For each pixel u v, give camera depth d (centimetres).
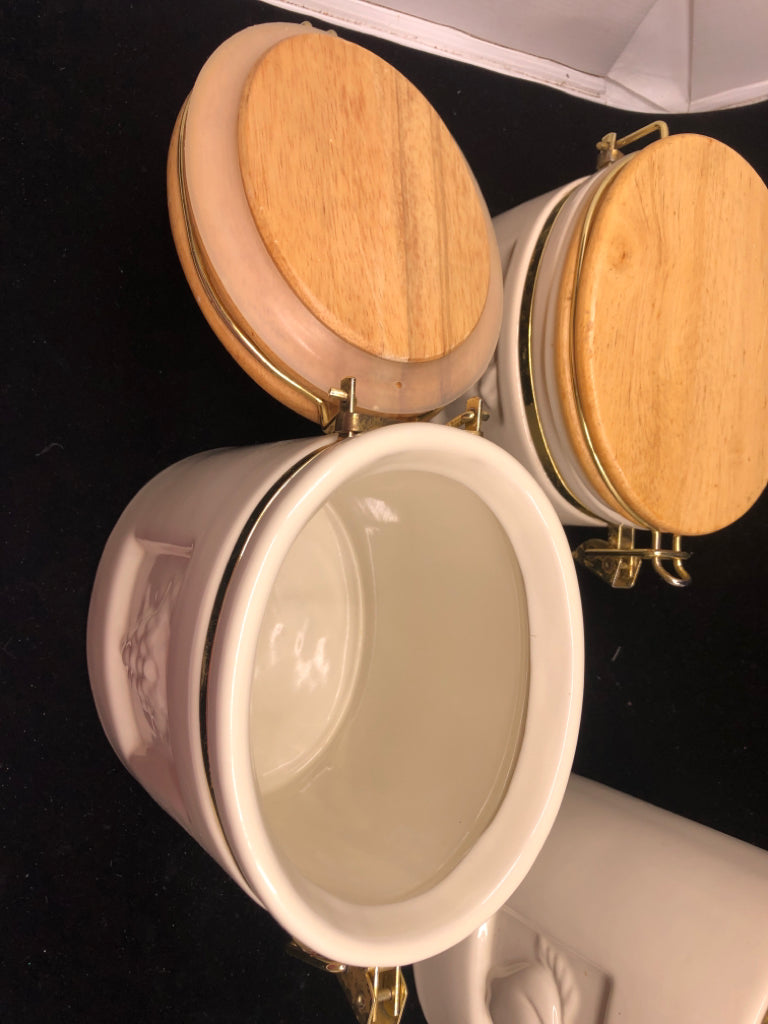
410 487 69
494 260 73
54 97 87
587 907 74
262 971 93
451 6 105
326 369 63
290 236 60
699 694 119
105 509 88
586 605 115
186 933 90
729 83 119
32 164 86
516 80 114
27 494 85
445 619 72
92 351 88
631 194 74
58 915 84
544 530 60
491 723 65
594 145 120
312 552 80
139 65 91
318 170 62
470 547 68
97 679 81
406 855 64
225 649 48
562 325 73
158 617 64
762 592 119
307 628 80
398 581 78
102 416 88
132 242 90
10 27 85
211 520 59
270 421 97
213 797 51
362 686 80
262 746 76
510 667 65
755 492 83
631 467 74
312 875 59
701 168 78
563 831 82
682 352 76
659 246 75
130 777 88
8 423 84
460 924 57
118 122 90
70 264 87
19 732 84
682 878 71
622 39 114
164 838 89
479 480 59
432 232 67
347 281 62
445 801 65
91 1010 85
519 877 59
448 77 109
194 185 61
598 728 114
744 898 67
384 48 105
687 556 86
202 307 66
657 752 117
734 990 62
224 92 63
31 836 83
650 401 75
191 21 94
